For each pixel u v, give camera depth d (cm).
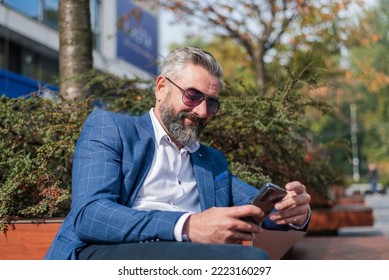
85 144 211
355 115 3728
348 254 450
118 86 443
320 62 864
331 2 826
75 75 442
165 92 232
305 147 434
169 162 226
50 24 1463
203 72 229
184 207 228
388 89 3281
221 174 245
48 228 259
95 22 1639
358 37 897
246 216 181
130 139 218
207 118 231
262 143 392
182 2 893
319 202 711
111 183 200
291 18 874
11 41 1377
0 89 1109
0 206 269
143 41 1717
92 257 186
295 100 368
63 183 335
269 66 900
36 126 341
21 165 301
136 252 176
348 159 542
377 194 3031
